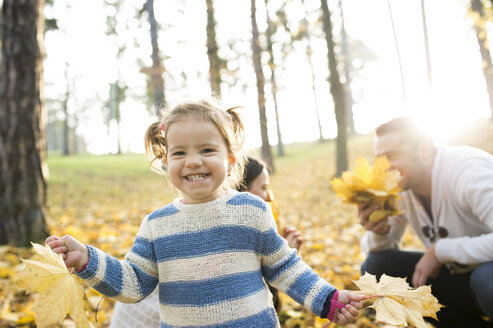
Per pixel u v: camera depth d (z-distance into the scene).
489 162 2.06
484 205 1.93
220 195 1.50
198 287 1.35
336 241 5.05
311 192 10.17
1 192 4.48
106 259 1.31
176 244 1.40
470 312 2.30
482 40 9.65
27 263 1.05
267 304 1.42
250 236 1.41
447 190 2.14
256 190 2.06
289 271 1.43
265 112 12.42
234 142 1.58
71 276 1.15
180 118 1.44
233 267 1.37
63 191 11.66
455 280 2.28
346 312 1.31
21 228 4.46
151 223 1.49
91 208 8.61
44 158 4.86
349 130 30.81
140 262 1.42
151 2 11.34
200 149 1.42
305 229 6.01
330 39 10.41
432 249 2.11
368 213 2.23
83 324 1.13
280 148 23.62
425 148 2.24
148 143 1.70
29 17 4.64
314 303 1.34
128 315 1.86
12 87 4.57
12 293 2.97
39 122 4.78
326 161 17.39
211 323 1.33
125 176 16.05
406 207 2.48
